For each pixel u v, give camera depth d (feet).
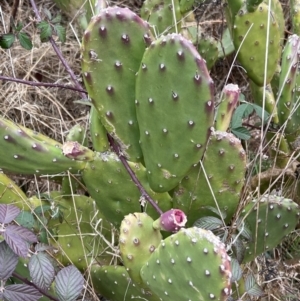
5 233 1.80
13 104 3.30
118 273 2.13
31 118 3.18
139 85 1.68
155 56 1.58
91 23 1.64
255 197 2.44
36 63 3.42
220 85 3.63
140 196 2.05
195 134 1.69
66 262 2.42
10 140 1.85
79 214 2.52
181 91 1.60
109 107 1.82
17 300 1.77
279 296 2.49
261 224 2.17
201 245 1.40
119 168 1.98
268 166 2.77
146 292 1.95
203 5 3.47
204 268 1.42
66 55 3.82
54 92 3.61
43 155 1.92
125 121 1.86
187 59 1.53
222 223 2.02
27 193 3.08
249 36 2.47
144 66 1.62
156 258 1.61
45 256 1.88
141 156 1.98
